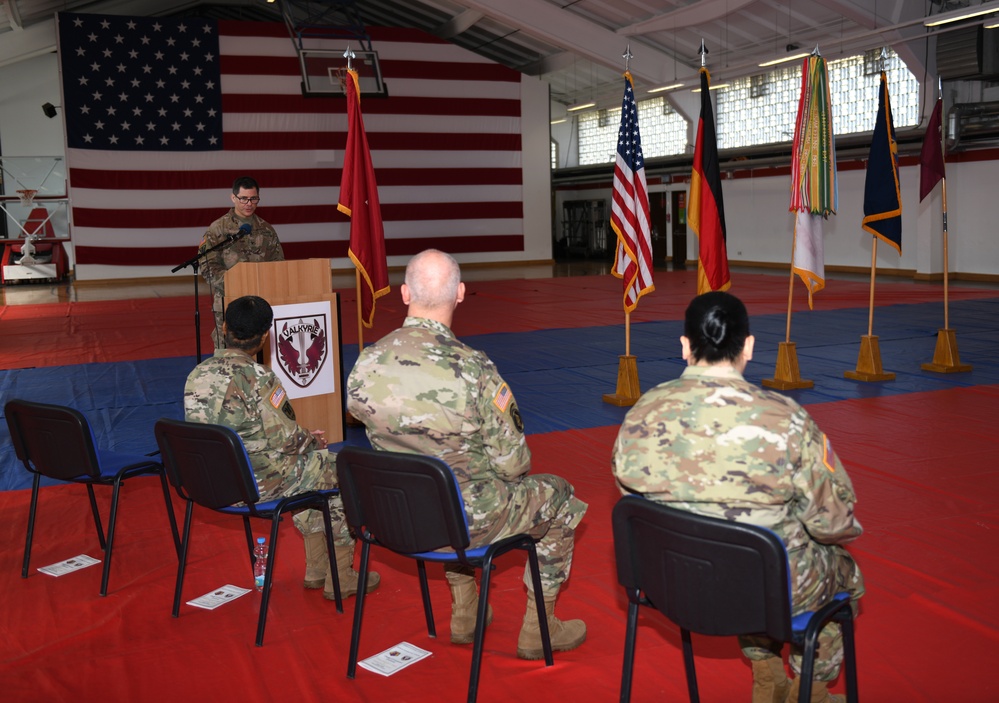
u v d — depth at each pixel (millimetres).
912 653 2910
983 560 3697
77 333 12453
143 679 2846
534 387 8055
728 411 2090
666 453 2139
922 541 3928
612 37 21156
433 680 2803
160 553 4004
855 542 3928
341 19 25953
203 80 22156
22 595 3551
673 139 26906
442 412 2598
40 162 24547
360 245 5531
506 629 3164
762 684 2475
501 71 24938
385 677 2828
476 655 2551
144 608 3408
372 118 23844
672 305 14695
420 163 24422
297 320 5188
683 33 20297
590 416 6816
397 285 21797
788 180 22672
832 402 7039
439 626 3207
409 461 2512
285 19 22531
